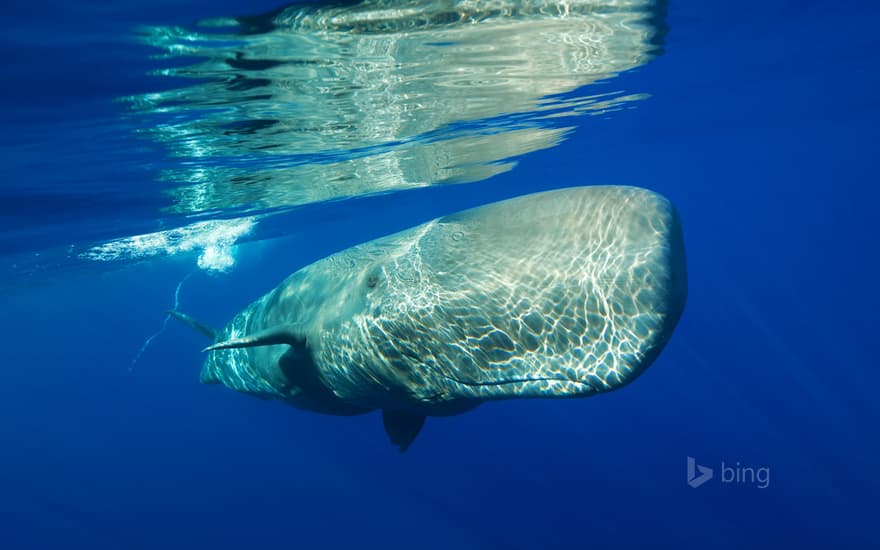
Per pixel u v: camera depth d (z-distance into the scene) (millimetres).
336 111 10469
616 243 3512
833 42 14164
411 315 4336
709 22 10539
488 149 18156
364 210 27281
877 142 40719
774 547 19391
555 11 7879
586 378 3432
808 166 48812
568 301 3555
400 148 14891
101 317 62562
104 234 17484
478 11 7266
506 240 4078
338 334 5043
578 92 13523
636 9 8711
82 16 5453
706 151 31953
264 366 6391
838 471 22828
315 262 6312
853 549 18625
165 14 5660
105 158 10328
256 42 6773
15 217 13117
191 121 9359
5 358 77500
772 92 19078
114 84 7266
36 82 6766
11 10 5137
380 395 5000
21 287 26359
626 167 32594
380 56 8148
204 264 35375
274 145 11969
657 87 15055
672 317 3246
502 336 3824
